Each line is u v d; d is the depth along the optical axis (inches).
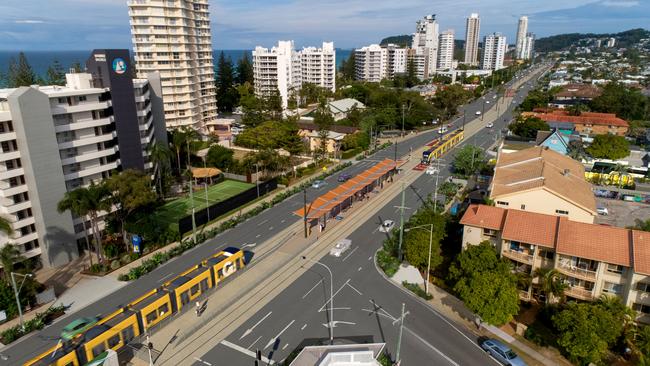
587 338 1694.1
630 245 2016.5
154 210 3368.6
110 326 1893.5
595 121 6259.8
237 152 5482.3
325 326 2079.2
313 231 3179.1
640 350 1720.0
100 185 2630.4
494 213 2438.5
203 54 6599.4
